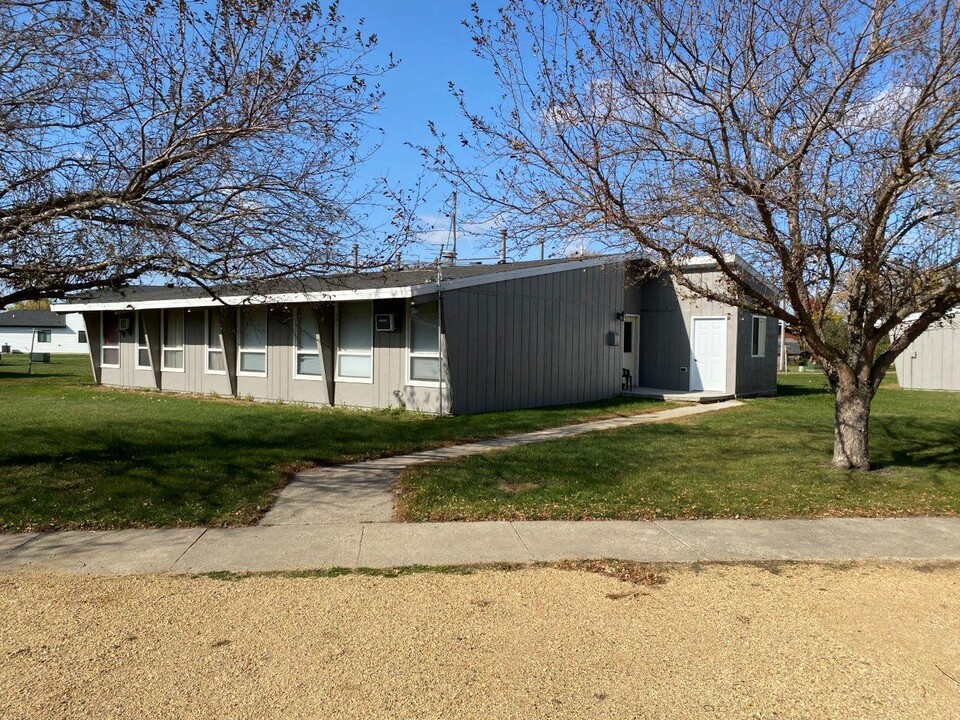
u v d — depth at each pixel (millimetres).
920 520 6539
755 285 11727
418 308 13398
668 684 3455
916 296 7441
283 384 15695
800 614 4352
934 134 6414
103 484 7234
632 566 5199
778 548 5668
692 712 3207
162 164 6785
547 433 11242
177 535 5879
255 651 3770
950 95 6418
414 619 4207
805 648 3869
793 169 6805
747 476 8016
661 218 7047
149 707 3203
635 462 8711
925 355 20516
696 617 4285
